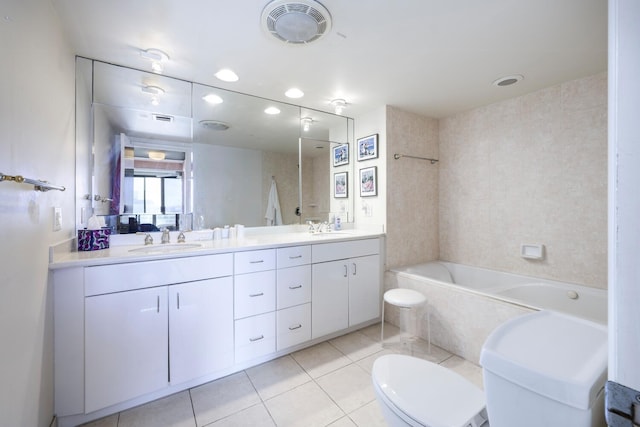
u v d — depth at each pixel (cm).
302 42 164
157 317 160
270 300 202
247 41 164
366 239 259
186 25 149
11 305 96
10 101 95
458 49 174
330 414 154
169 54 178
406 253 290
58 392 139
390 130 275
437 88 233
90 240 172
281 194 269
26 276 108
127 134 201
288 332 211
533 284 237
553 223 231
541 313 94
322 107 276
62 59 150
